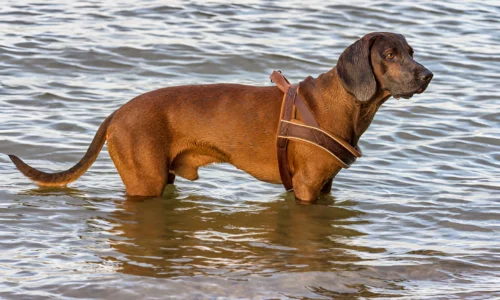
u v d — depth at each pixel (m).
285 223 10.66
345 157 10.70
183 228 10.35
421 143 14.23
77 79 16.94
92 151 11.32
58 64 17.67
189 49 18.92
